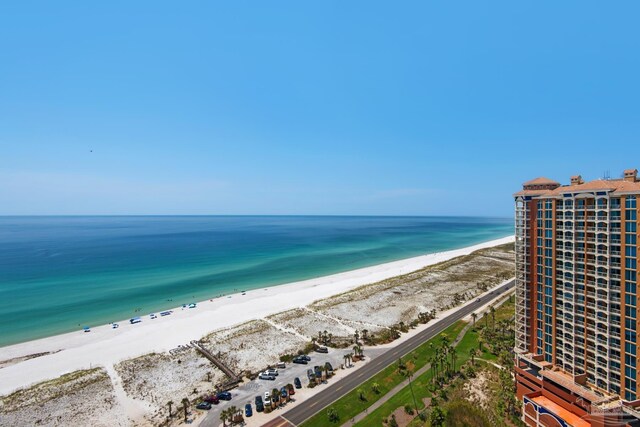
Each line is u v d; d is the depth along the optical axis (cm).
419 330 10388
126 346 9675
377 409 6322
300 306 13212
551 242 6053
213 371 8150
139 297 14688
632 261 4772
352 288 16025
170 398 7000
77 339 10362
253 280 17862
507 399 6372
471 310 12219
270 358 8719
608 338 5034
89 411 6556
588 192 5297
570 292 5656
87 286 16188
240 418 6038
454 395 6688
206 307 13338
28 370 8325
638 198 4672
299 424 5944
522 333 6656
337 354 8806
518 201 6738
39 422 6222
